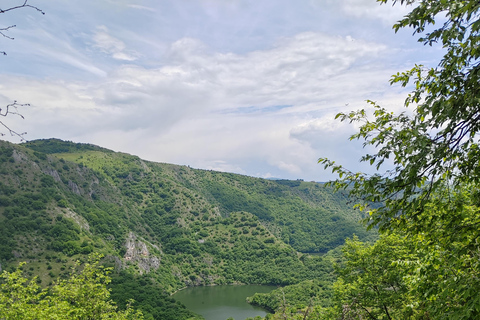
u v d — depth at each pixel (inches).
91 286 963.3
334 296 979.3
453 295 329.4
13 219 4451.3
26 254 3998.5
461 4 254.1
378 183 302.5
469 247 298.5
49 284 3646.7
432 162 282.8
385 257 871.1
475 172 288.2
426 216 317.4
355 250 970.1
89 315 940.0
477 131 278.4
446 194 324.5
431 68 307.4
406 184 288.0
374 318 876.0
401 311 778.8
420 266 357.4
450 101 272.2
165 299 4030.5
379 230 327.3
